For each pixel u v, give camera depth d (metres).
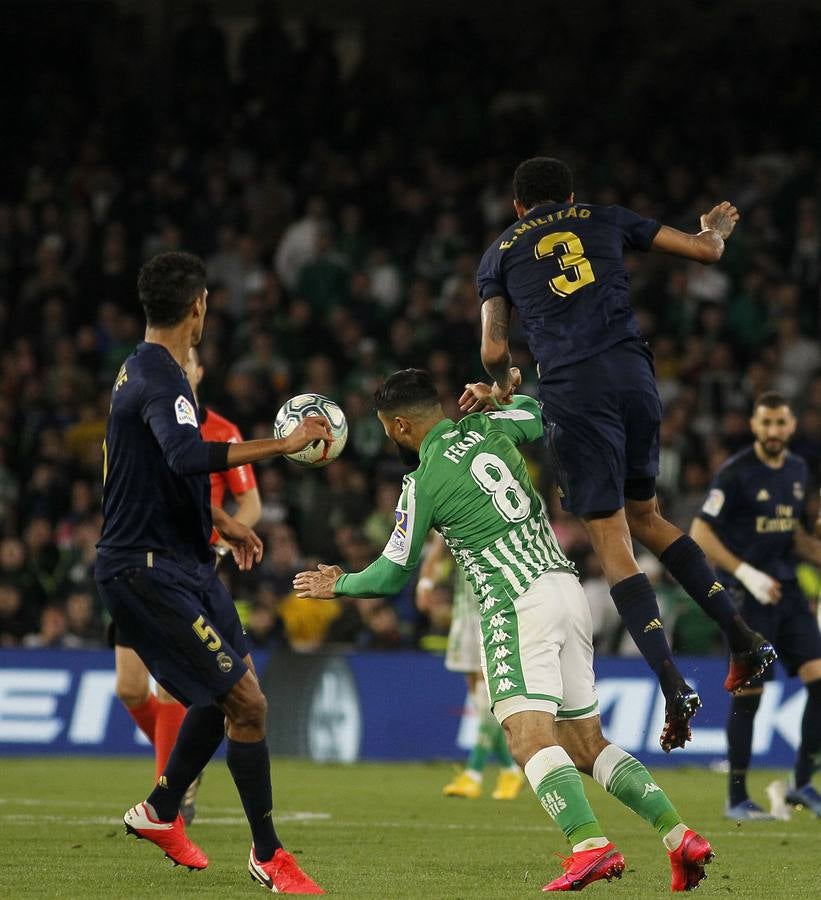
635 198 66.81
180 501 19.22
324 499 53.31
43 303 64.31
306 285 64.44
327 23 81.62
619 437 19.52
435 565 36.72
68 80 79.12
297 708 46.41
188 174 70.12
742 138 71.62
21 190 73.50
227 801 32.44
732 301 62.38
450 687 45.66
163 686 19.30
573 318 19.77
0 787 35.69
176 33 79.44
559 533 49.19
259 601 48.38
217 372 58.72
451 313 60.66
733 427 54.56
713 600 19.98
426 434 19.45
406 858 22.92
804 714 30.52
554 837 26.36
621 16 77.31
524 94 77.81
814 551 30.95
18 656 46.53
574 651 18.95
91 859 22.05
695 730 43.78
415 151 72.75
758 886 19.56
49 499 55.22
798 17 78.56
